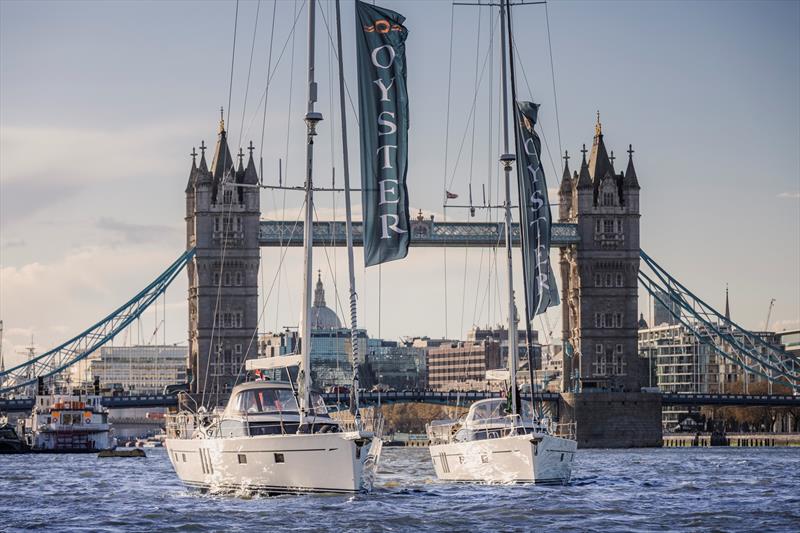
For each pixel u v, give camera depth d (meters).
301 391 82.38
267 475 80.75
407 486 95.62
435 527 68.69
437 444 100.81
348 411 84.06
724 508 79.69
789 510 77.81
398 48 85.25
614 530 68.00
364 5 85.06
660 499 86.81
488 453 94.31
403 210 84.88
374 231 84.75
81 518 74.81
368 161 84.94
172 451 94.31
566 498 85.06
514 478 93.00
